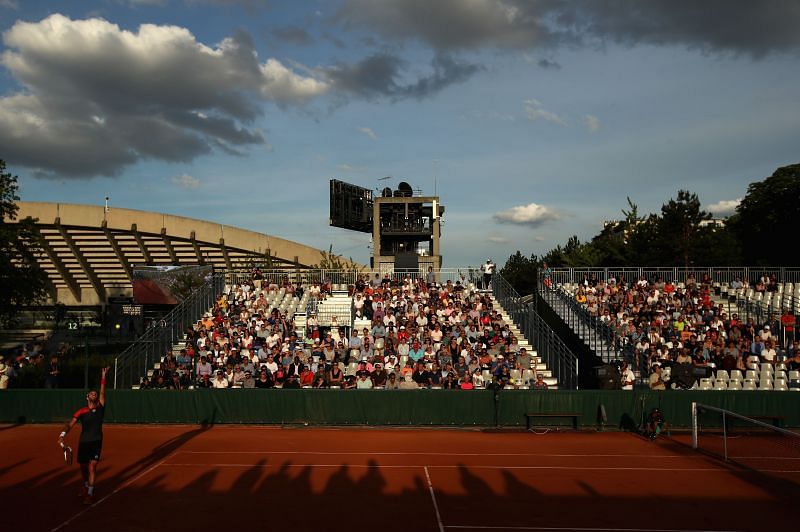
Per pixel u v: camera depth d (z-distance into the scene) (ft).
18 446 71.31
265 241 248.32
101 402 50.24
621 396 82.28
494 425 83.46
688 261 169.99
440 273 132.26
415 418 84.17
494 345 100.07
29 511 46.65
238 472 59.06
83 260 254.27
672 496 51.57
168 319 113.60
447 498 50.67
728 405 80.23
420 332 104.58
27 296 150.00
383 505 48.65
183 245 249.14
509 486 54.44
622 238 214.48
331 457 65.72
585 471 60.03
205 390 85.87
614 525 44.37
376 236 207.92
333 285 133.49
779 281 127.34
